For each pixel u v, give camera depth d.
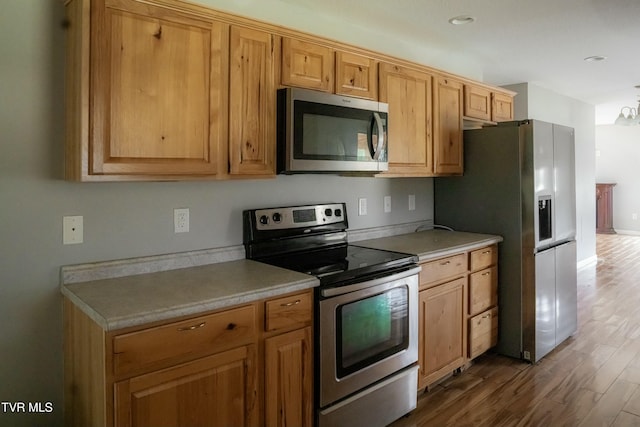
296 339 1.96
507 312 3.27
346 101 2.40
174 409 1.61
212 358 1.70
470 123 3.71
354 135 2.45
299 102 2.19
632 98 6.18
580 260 6.41
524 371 3.05
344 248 2.76
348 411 2.14
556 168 3.39
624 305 4.54
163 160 1.83
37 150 1.81
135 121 1.75
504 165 3.27
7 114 1.74
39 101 1.80
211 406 1.70
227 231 2.38
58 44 1.83
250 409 1.81
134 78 1.74
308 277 2.01
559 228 3.42
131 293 1.75
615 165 9.59
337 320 2.08
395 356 2.38
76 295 1.72
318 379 2.03
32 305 1.82
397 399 2.40
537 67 4.30
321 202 2.84
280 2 2.62
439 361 2.76
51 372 1.88
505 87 5.25
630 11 2.86
